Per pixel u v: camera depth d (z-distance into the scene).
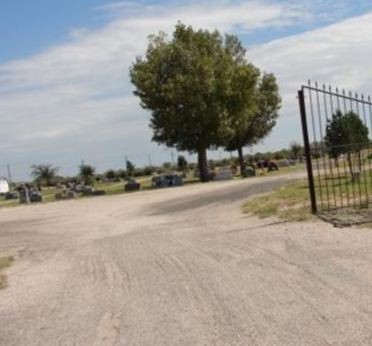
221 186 34.94
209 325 7.39
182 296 8.94
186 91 51.44
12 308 9.62
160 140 54.22
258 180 36.28
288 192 22.19
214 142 52.94
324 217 14.58
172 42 52.53
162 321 7.82
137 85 52.72
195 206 24.12
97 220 24.39
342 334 6.50
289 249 11.48
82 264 13.08
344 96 15.25
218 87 52.81
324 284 8.59
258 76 55.84
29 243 19.20
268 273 9.70
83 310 8.93
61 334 7.85
